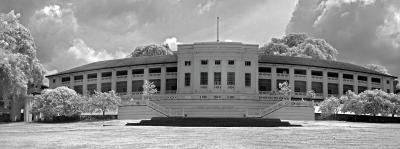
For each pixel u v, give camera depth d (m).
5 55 61.22
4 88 60.97
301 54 129.75
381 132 42.78
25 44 74.19
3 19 63.03
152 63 94.94
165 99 84.00
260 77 92.75
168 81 94.62
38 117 79.19
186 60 91.12
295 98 91.81
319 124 60.34
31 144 30.12
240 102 82.06
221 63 89.25
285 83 85.44
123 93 96.75
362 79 103.62
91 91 102.12
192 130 46.44
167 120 60.09
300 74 95.19
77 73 104.69
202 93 87.31
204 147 28.23
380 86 106.44
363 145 29.62
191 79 90.00
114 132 43.75
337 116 73.94
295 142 31.92
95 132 44.00
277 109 74.25
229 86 88.62
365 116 72.56
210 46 89.75
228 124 57.88
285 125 57.47
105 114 78.31
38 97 74.25
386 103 71.62
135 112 75.19
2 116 78.50
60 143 31.02
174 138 35.88
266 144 30.34
